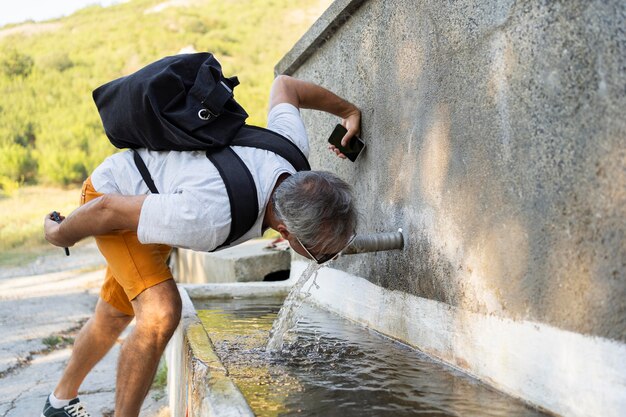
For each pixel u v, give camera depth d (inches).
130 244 90.6
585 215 58.8
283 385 77.5
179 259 337.7
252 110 778.2
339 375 81.7
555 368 63.6
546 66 62.9
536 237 66.2
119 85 87.2
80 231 83.8
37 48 1043.9
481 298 77.2
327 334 107.7
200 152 82.7
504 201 71.7
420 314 93.6
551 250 63.9
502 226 72.3
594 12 56.3
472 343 79.4
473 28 76.2
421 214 92.9
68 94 907.4
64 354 204.2
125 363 90.0
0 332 237.9
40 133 833.5
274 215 80.7
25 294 337.4
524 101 66.9
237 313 128.5
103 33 1093.1
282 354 93.1
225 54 971.3
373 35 107.8
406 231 98.0
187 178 80.0
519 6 66.7
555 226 63.1
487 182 75.0
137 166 86.5
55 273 422.0
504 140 71.1
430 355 90.7
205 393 67.4
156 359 91.0
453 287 84.0
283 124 93.4
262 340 101.9
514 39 68.0
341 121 126.2
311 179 78.8
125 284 91.5
